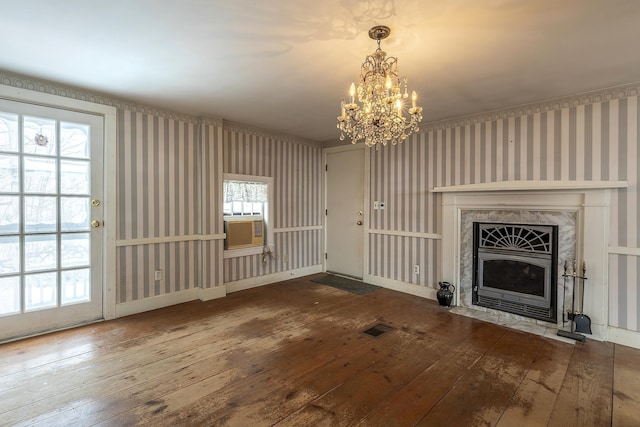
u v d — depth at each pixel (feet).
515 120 10.48
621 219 8.66
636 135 8.48
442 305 11.64
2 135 8.30
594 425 5.43
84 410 5.70
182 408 5.78
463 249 11.64
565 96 9.48
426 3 5.19
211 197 12.44
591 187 8.80
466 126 11.58
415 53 6.93
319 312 10.94
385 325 9.80
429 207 12.67
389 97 6.49
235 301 12.13
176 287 11.76
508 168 10.63
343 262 16.42
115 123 10.09
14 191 8.50
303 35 6.24
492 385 6.60
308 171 16.62
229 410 5.74
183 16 5.60
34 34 6.23
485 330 9.45
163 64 7.59
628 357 7.84
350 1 5.16
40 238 8.94
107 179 9.99
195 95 9.77
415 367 7.30
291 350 8.09
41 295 8.98
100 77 8.38
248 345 8.35
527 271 10.29
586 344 8.55
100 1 5.15
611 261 8.80
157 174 11.14
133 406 5.82
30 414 5.57
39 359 7.50
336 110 11.28
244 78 8.37
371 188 14.80
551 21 5.69
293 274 15.98
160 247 11.30
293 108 11.05
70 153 9.36
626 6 5.22
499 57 7.09
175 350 8.02
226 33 6.19
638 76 8.07
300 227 16.26
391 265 14.03
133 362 7.40
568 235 9.44
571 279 9.37
